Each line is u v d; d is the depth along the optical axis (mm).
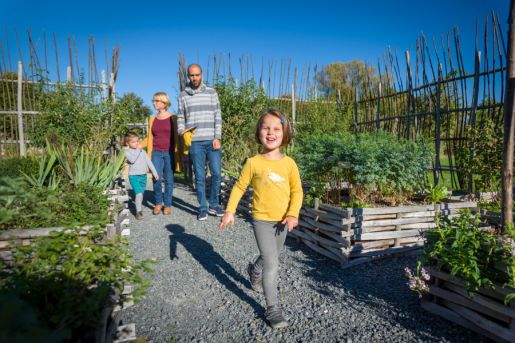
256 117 8734
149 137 5969
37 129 7543
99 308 1748
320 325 2475
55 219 3107
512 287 2107
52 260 1849
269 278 2533
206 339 2309
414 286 2537
